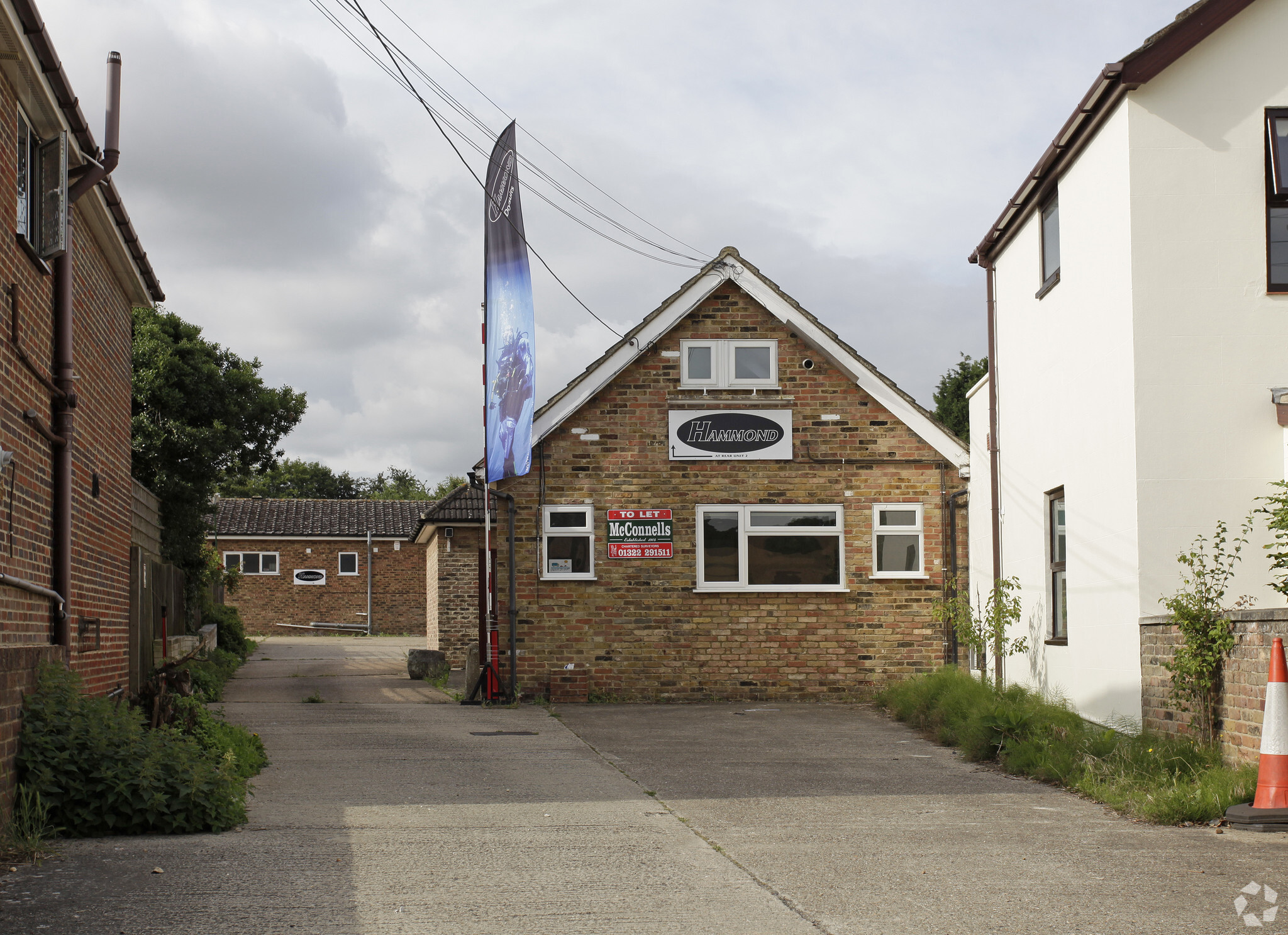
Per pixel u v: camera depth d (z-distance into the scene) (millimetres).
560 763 11227
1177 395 11148
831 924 5367
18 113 8453
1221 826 7859
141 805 7395
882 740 13383
